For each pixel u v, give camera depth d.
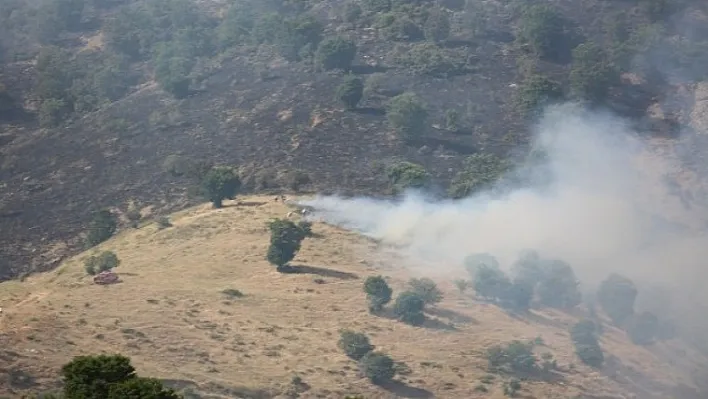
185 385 96.69
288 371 104.81
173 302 119.19
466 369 111.81
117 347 103.56
